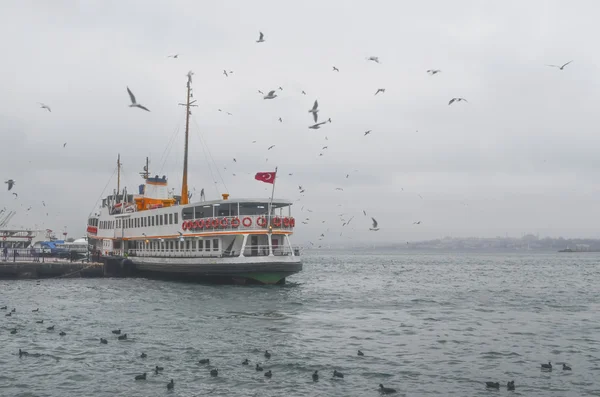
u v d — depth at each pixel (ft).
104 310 157.58
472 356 107.14
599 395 84.28
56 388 85.35
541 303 190.60
